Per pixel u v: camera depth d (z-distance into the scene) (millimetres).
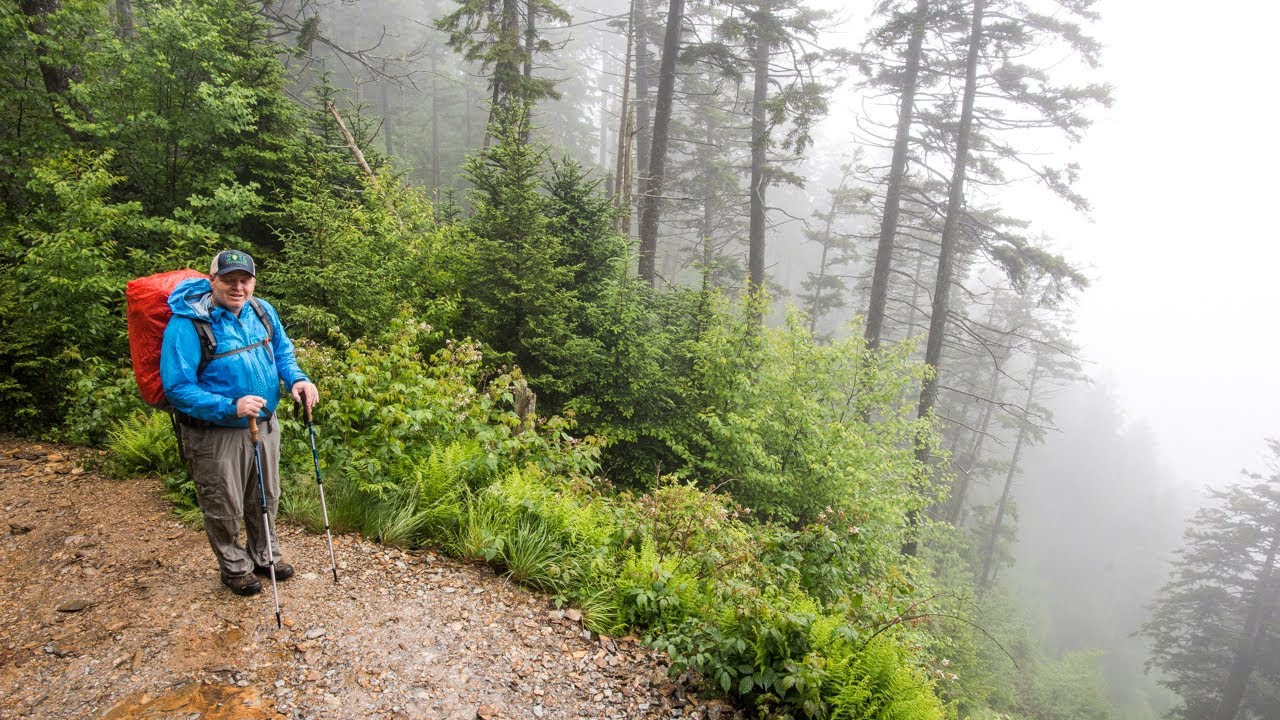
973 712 12312
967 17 14141
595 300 8891
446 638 3342
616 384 8570
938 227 16359
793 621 3262
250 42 8625
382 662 3049
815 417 9602
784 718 3055
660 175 13891
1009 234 14883
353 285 7012
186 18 7562
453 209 9898
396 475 4629
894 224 15594
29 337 5473
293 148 8516
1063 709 22531
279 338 3311
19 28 7758
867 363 10867
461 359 5828
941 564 20844
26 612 3068
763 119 17188
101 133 7301
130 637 2936
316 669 2918
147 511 4191
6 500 4164
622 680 3324
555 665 3332
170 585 3365
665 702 3195
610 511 5207
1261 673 22016
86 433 5238
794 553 4781
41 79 8328
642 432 8703
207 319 2820
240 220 8109
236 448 3045
